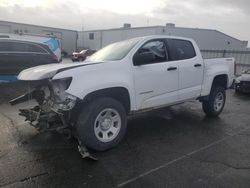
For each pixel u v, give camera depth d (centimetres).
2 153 459
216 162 446
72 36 5209
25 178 379
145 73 529
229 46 4469
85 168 413
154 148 499
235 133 602
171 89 588
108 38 4906
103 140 471
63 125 463
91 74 455
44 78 433
